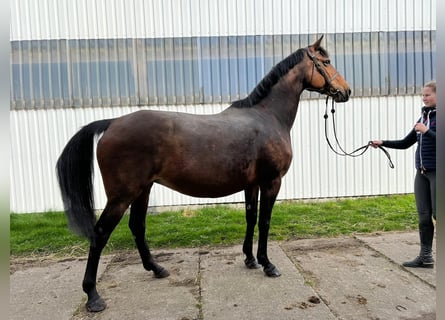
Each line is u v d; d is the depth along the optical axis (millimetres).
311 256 3367
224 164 2615
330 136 5480
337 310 2352
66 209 2459
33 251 3773
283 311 2350
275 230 4148
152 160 2475
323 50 3158
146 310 2436
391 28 5367
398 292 2598
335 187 5539
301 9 5270
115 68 5180
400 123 5520
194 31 5211
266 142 2795
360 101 5445
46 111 5160
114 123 2527
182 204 5371
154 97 5262
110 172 2441
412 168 5586
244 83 5312
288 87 3066
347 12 5309
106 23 5113
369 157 5531
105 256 3580
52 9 5035
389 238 3816
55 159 5211
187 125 2576
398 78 5441
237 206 5359
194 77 5273
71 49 5102
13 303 2623
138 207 2879
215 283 2836
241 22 5238
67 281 3014
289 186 5500
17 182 5188
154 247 3805
